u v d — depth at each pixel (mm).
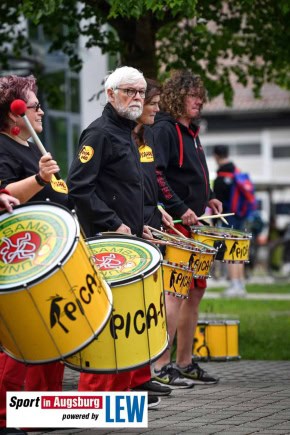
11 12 19188
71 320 8320
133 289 8977
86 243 9156
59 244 8406
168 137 13156
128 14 14859
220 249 12906
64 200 9812
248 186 26672
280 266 37562
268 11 18828
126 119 10883
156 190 12055
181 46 20250
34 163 9664
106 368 8992
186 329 13375
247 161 64438
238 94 62688
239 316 22672
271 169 63969
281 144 63875
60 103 21641
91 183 10648
